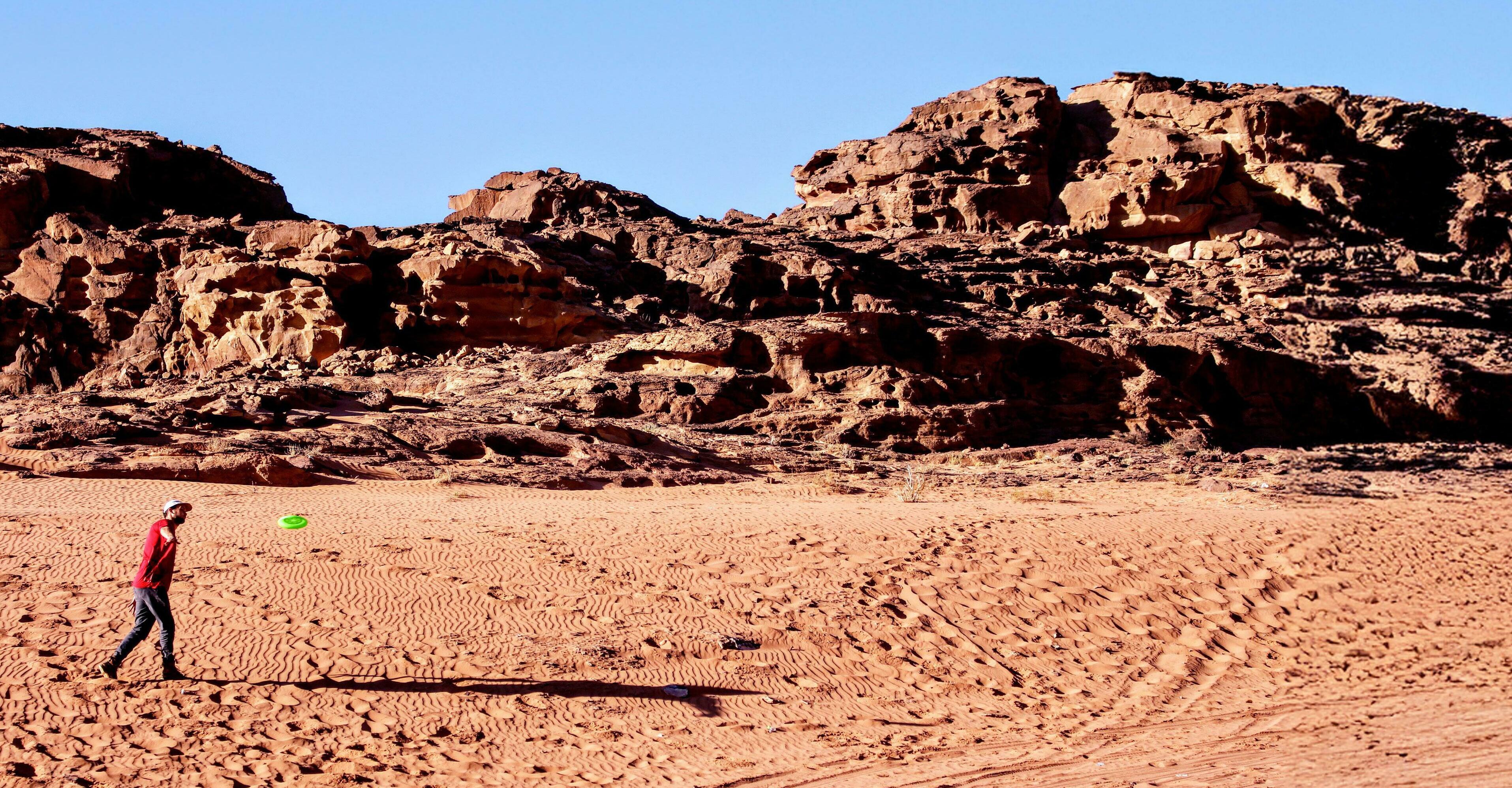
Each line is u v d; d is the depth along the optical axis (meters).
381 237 54.53
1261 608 21.34
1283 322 57.88
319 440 29.53
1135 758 12.91
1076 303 56.75
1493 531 27.94
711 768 12.24
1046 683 16.75
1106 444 43.19
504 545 20.34
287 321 46.69
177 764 11.15
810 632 17.31
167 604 13.07
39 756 11.01
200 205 59.47
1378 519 28.16
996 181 70.06
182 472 25.52
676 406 40.97
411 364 46.00
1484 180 73.44
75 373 47.97
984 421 43.12
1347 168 70.25
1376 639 20.23
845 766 12.49
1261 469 39.88
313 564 18.14
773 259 53.94
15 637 13.88
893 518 24.83
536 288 49.44
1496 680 17.67
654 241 59.12
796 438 40.94
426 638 15.38
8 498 21.89
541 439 32.59
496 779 11.56
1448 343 57.31
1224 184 69.75
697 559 20.47
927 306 54.06
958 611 19.20
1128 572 22.05
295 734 12.12
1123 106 75.19
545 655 15.14
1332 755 12.68
